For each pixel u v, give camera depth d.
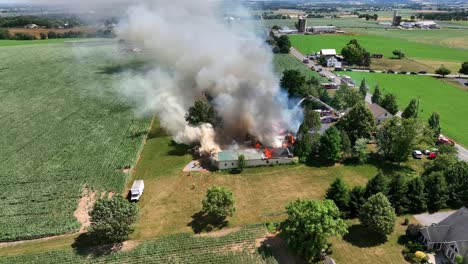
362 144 65.88
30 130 82.25
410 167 64.88
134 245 46.22
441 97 107.31
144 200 55.66
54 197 56.16
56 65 143.25
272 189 58.22
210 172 63.28
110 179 61.22
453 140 77.06
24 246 46.59
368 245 45.59
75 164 66.25
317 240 42.00
